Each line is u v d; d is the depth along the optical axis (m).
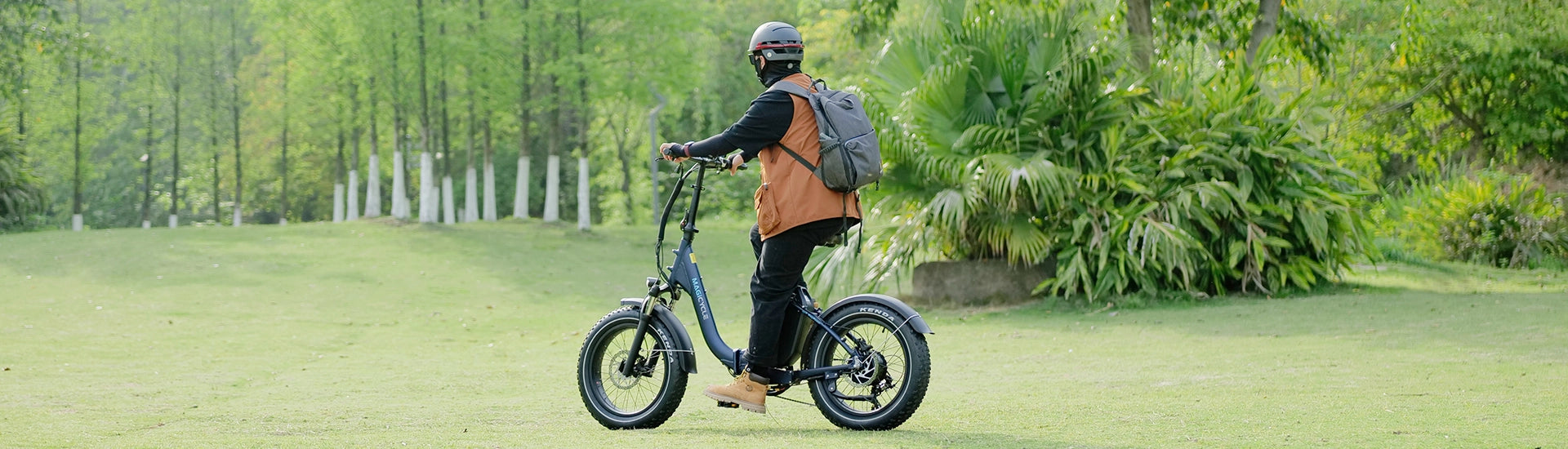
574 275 31.25
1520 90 37.12
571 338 18.31
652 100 49.44
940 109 20.73
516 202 50.38
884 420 7.25
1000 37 20.59
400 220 45.88
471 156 54.78
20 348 15.84
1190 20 25.72
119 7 68.94
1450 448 6.37
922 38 21.55
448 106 50.72
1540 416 7.66
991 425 7.59
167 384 12.00
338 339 18.11
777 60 7.15
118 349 16.03
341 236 39.78
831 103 7.00
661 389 7.68
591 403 7.94
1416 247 29.62
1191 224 20.56
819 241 7.17
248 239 37.91
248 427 8.08
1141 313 18.77
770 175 7.10
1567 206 30.19
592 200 90.06
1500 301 17.52
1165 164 20.59
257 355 15.62
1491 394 8.89
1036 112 20.39
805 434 7.15
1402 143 40.69
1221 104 20.77
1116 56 20.52
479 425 8.03
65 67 32.94
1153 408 8.39
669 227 54.75
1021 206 20.70
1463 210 29.00
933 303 21.78
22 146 49.69
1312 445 6.54
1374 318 16.28
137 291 25.19
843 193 7.04
